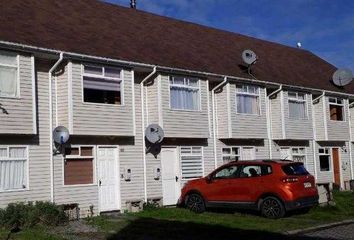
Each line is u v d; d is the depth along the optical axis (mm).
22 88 16141
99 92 18453
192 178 21969
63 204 17172
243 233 14109
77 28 19953
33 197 16672
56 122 17547
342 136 30281
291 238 13570
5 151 16156
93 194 18297
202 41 26547
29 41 16438
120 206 19125
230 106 23188
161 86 20359
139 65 19312
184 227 15086
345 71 30625
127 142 19688
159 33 24422
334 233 14445
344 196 23562
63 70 17578
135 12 25734
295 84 26891
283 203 16719
